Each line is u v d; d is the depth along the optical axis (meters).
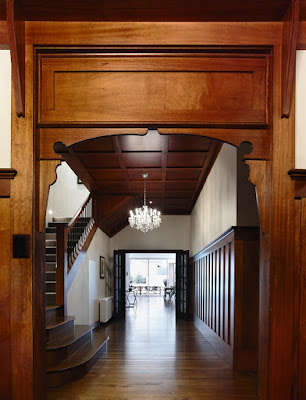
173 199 11.71
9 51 2.83
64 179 11.48
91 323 9.95
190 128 2.87
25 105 2.77
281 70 2.78
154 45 2.78
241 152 5.91
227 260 6.45
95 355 6.35
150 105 2.83
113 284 12.75
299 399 2.69
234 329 5.87
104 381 5.34
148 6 2.60
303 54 2.85
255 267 5.90
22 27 2.72
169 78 2.84
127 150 7.85
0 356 2.67
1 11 2.66
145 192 10.50
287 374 2.68
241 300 5.89
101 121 2.82
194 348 7.58
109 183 10.09
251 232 5.91
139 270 27.16
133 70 2.84
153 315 13.35
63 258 6.77
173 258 26.66
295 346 2.71
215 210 7.88
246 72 2.86
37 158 2.81
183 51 2.82
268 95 2.83
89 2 2.55
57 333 5.93
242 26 2.80
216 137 2.86
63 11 2.66
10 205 2.73
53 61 2.85
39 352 2.77
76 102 2.83
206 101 2.84
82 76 2.84
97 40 2.77
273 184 2.78
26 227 2.71
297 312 2.74
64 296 6.73
